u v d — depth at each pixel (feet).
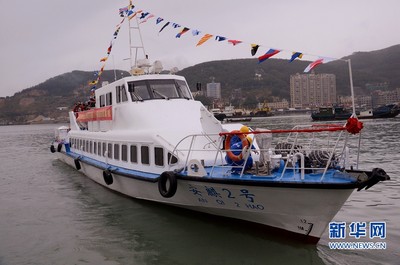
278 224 29.19
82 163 60.54
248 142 30.63
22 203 47.37
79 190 52.90
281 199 27.32
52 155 114.83
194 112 42.55
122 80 46.14
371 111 271.90
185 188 32.89
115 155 46.47
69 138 76.69
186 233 32.48
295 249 28.37
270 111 428.15
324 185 24.97
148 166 38.45
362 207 39.63
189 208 35.14
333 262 26.30
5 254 30.07
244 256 27.66
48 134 306.76
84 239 32.73
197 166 31.01
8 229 36.47
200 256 28.04
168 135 37.42
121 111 45.93
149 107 42.50
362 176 25.18
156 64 49.83
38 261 28.53
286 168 27.43
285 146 33.06
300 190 26.05
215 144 35.70
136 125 42.37
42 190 55.42
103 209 41.27
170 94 44.98
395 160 72.43
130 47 55.77
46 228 36.40
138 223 35.63
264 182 26.84
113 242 31.63
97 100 56.70
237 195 29.30
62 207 44.06
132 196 42.98
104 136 49.93
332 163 28.50
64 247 31.14
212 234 31.94
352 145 98.89
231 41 35.19
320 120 285.23
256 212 29.63
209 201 32.04
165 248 29.73
